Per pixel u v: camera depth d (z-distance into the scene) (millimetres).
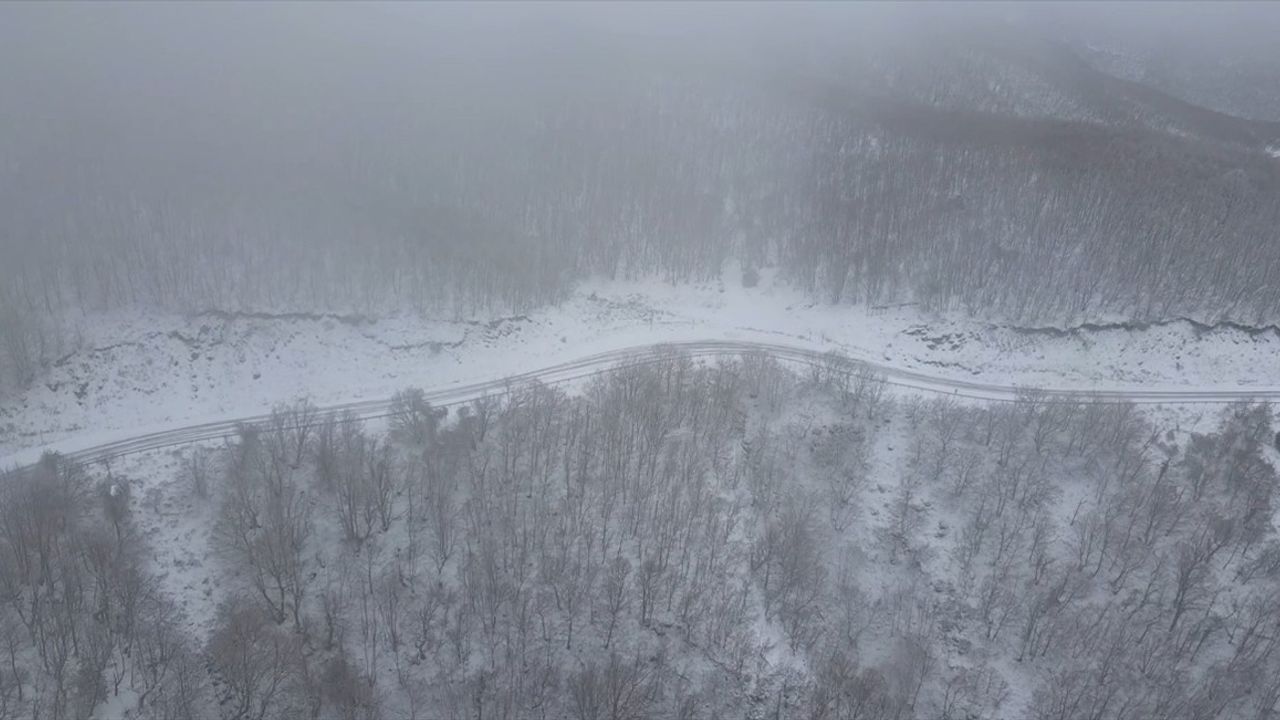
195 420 103500
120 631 82188
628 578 89375
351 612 85688
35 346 104188
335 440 97000
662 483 95875
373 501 91625
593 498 94562
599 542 91938
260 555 85375
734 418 103938
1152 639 87438
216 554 89062
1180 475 100562
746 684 84250
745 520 95125
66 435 100250
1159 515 94625
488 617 85812
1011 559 93250
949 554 94562
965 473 99312
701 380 107938
